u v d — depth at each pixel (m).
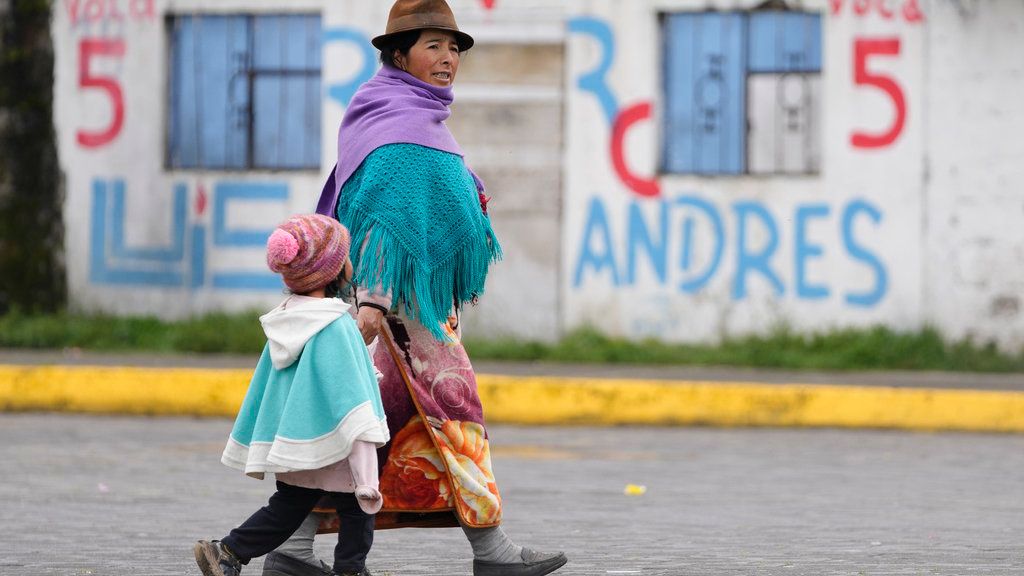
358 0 50.69
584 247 49.75
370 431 14.41
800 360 46.41
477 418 15.75
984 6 48.28
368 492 14.27
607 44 49.59
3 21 51.44
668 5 49.41
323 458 14.50
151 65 51.47
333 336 14.73
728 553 20.08
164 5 51.44
